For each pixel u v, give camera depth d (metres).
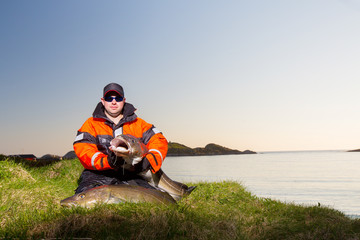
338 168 188.25
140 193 4.83
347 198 56.28
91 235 3.54
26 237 3.50
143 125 5.95
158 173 5.88
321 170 168.50
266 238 4.24
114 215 3.99
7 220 4.32
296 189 73.94
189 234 3.73
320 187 80.94
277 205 6.45
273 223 4.80
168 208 4.50
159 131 6.00
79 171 8.65
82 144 5.38
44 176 8.29
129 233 3.60
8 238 3.40
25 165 9.92
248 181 96.31
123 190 4.78
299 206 6.39
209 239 3.71
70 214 4.08
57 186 6.70
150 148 5.61
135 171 5.28
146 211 4.21
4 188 5.59
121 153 4.50
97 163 5.15
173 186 6.17
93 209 4.25
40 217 4.18
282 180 103.62
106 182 5.35
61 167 9.07
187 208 4.75
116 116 5.79
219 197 6.68
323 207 6.28
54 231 3.51
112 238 3.40
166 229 3.73
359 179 109.88
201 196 6.68
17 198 5.15
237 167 198.12
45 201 5.30
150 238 3.47
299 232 4.54
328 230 4.47
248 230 4.39
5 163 6.78
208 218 4.56
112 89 5.54
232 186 7.80
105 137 5.53
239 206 6.25
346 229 4.57
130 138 4.63
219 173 132.50
